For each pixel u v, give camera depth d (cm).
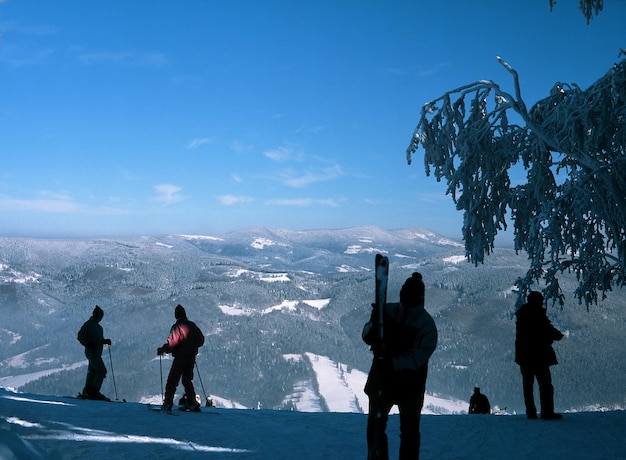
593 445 619
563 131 1831
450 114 2072
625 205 1666
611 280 1747
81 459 467
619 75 1692
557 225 1709
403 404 407
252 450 581
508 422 827
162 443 578
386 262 416
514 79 2006
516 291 1778
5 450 323
